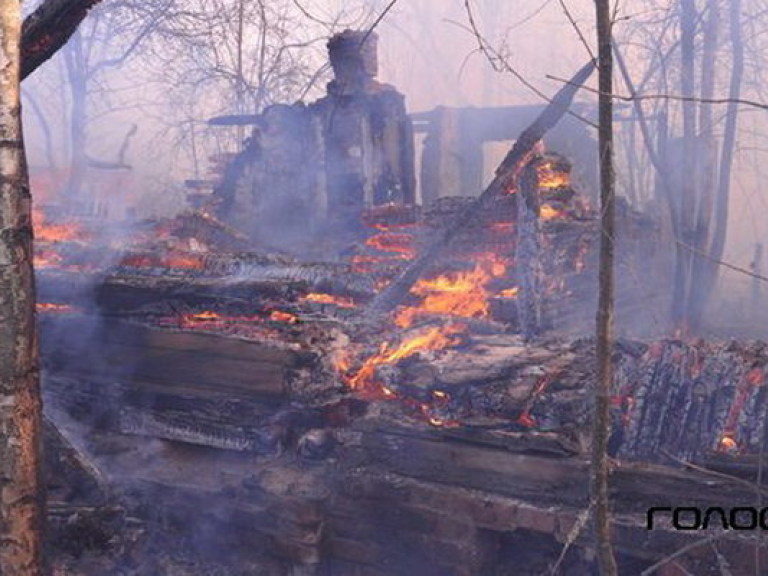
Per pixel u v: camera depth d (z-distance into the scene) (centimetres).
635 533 393
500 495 438
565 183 716
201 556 505
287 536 477
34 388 321
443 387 486
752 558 365
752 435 415
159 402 576
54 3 402
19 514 318
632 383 461
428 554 449
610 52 263
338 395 530
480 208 658
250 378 537
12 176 311
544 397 459
